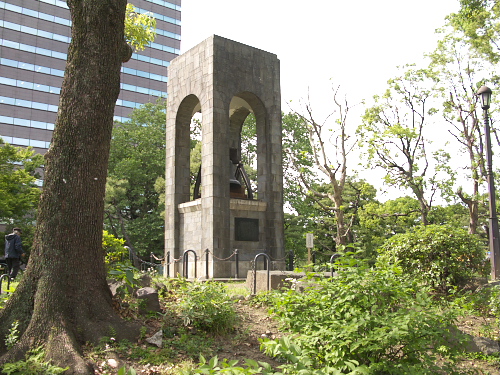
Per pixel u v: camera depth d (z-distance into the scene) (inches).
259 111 869.8
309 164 1497.3
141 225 1523.1
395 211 1348.4
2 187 1262.3
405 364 205.8
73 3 302.4
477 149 1227.2
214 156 770.8
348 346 203.8
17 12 2851.9
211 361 157.2
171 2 3467.0
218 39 807.7
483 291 407.2
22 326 266.1
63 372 230.2
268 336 320.2
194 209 812.6
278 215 837.8
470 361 309.7
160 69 3339.1
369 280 228.2
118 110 3117.6
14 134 2755.9
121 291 332.2
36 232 284.5
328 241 1637.6
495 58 1031.0
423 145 1300.4
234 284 591.5
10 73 2787.9
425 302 228.5
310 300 235.3
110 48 303.7
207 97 797.2
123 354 257.6
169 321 316.2
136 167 1583.4
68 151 288.4
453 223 1229.1
